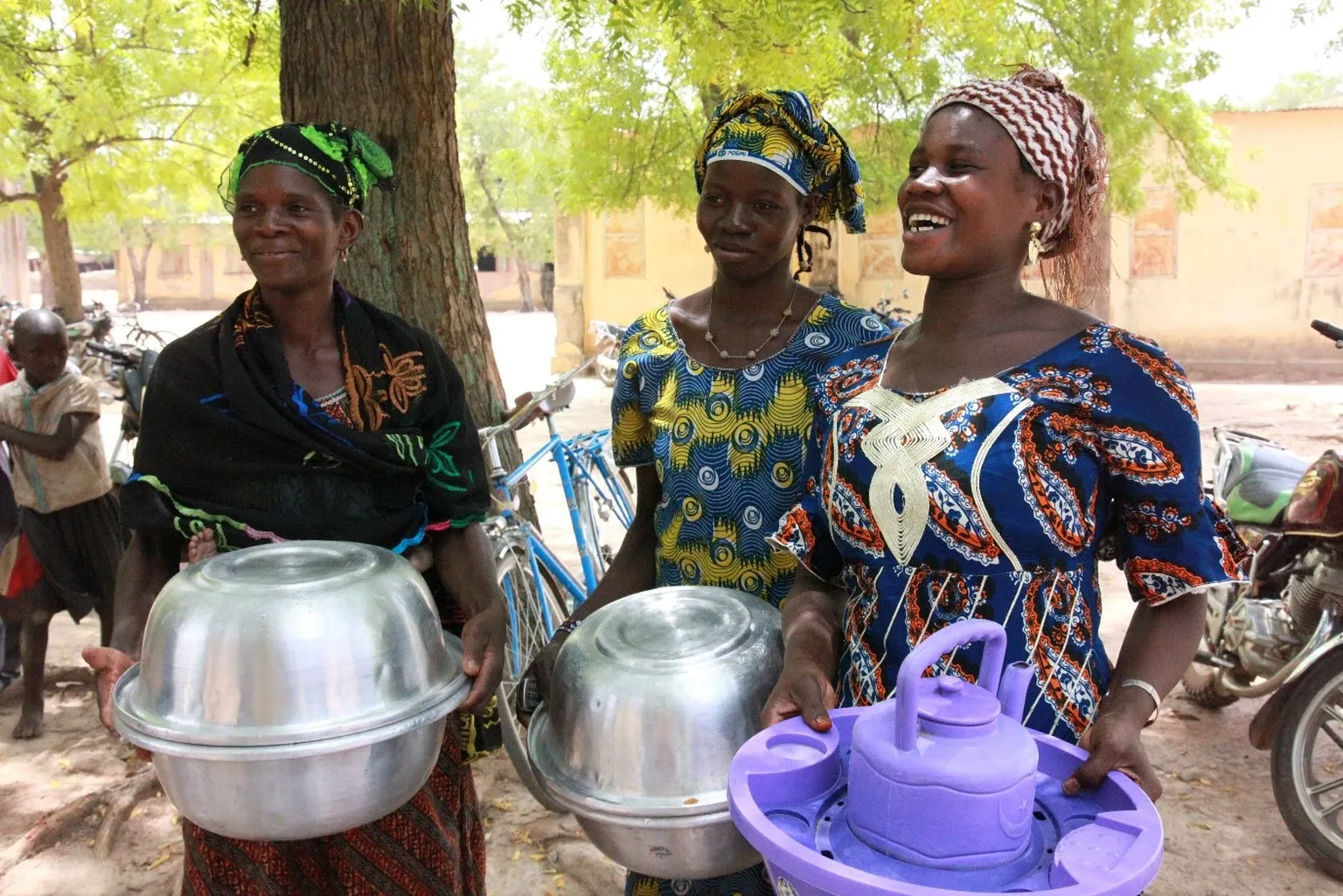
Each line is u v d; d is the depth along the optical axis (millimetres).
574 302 16828
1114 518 1659
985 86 1600
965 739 1265
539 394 4309
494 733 2344
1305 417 12094
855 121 9992
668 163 10469
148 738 1588
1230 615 4176
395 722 1640
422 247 4137
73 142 13492
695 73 7465
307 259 1976
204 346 2016
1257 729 3510
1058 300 1786
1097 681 1625
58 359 4328
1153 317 16500
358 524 2039
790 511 1950
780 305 2230
